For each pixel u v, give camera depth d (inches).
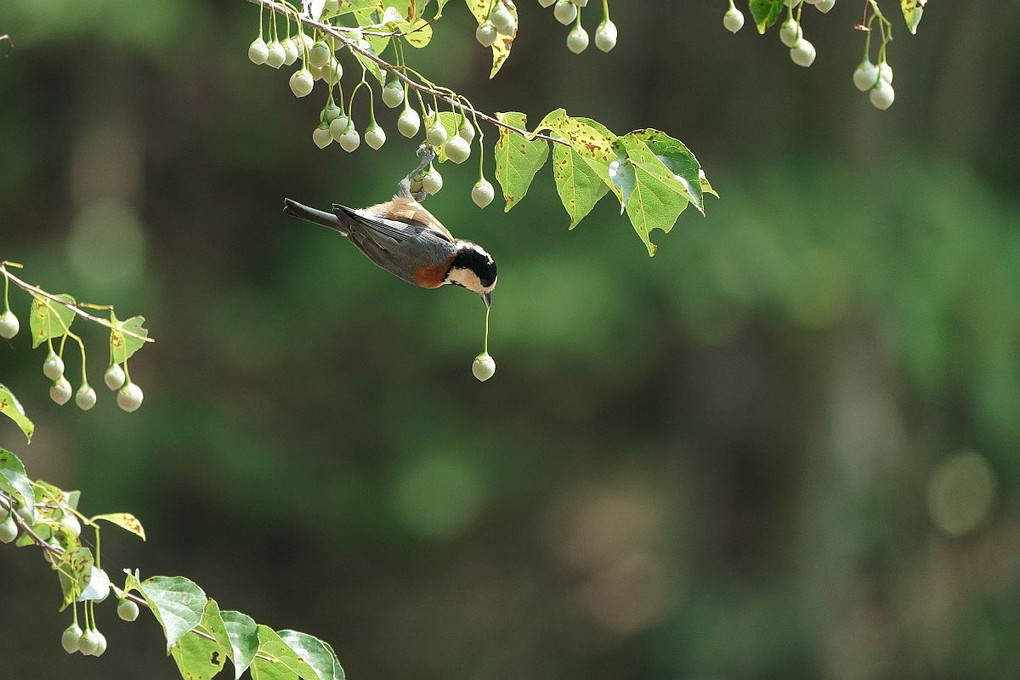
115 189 633.6
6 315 159.5
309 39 151.8
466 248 208.2
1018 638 646.5
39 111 637.9
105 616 609.9
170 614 136.9
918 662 622.8
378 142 152.3
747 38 613.9
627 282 545.3
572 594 678.5
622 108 644.1
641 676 627.8
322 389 633.6
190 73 651.5
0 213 629.9
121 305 581.0
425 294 586.6
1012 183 668.1
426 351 628.7
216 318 625.6
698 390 642.2
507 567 695.1
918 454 633.6
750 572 631.8
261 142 644.1
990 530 679.7
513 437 677.9
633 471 717.3
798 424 606.5
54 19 511.8
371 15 165.2
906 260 551.5
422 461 632.4
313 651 148.0
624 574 679.7
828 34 576.7
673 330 611.2
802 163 573.9
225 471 609.0
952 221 561.6
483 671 653.9
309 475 628.4
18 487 144.2
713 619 613.9
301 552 666.2
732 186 556.1
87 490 575.2
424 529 627.2
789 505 613.9
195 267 655.8
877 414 599.5
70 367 577.0
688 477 652.1
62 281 576.1
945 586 655.8
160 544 619.2
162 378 617.9
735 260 526.0
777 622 605.0
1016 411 565.6
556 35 637.9
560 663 656.4
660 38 636.1
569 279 535.5
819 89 580.4
